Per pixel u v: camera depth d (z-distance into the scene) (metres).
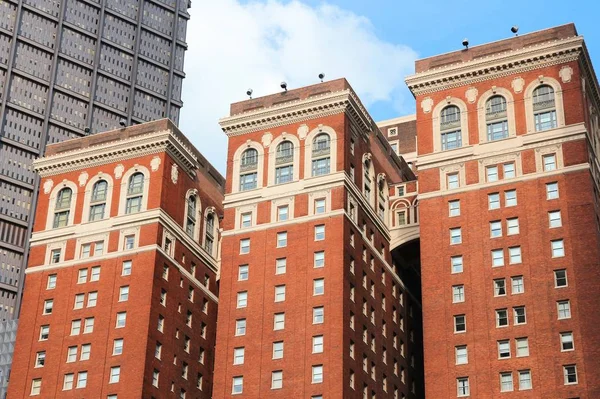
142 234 116.81
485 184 104.50
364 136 121.06
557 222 99.19
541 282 96.81
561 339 93.31
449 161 107.56
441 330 99.12
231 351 106.81
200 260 124.38
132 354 109.12
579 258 96.25
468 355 96.75
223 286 111.12
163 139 120.81
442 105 111.00
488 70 109.44
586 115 105.31
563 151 102.44
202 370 119.44
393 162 131.12
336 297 104.44
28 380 113.31
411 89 113.56
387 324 115.19
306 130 116.19
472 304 99.00
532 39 109.88
